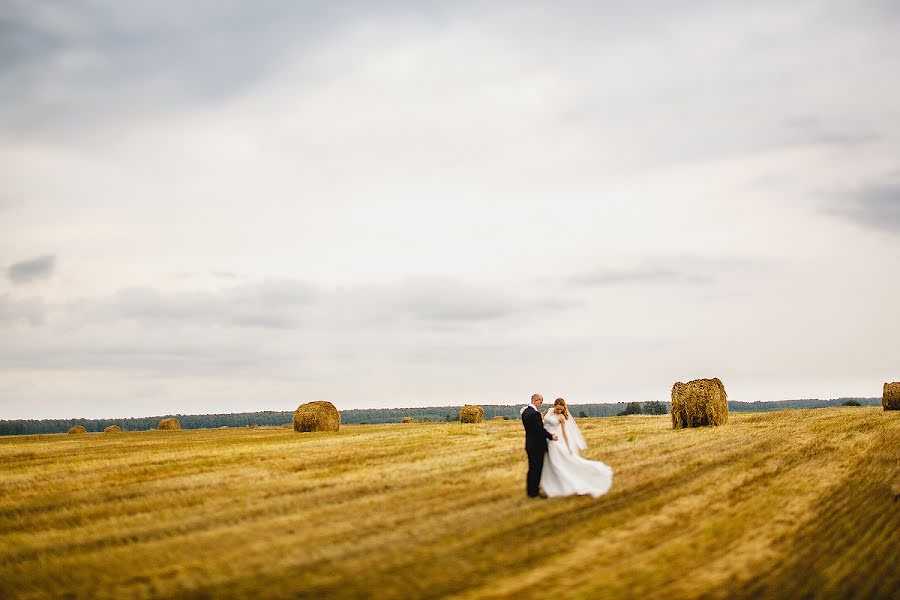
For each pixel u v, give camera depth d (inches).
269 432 1331.2
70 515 418.0
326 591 279.0
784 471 553.3
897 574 304.5
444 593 275.7
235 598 274.4
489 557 322.3
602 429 1062.4
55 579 303.3
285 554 329.1
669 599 272.5
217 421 4288.9
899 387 1268.5
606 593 277.3
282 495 469.1
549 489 466.3
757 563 317.4
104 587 292.2
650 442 791.1
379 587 282.5
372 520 393.4
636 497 457.1
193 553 334.3
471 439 869.8
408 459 651.5
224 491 485.1
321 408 1304.1
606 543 346.0
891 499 446.3
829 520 394.6
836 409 1360.7
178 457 685.3
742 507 425.7
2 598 282.5
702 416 1028.5
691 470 564.7
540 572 301.4
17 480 541.3
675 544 344.8
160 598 277.4
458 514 407.2
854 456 630.5
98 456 714.8
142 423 4215.1
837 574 304.0
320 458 664.4
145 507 437.1
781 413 1283.2
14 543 359.3
